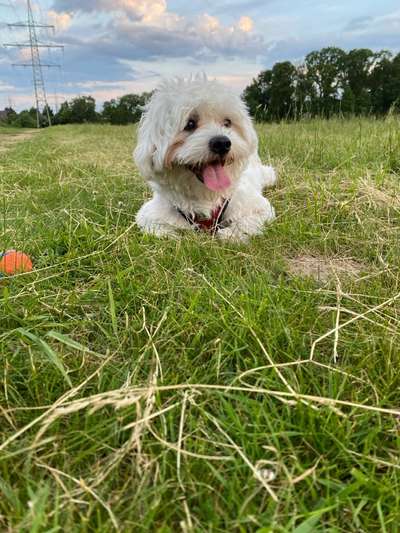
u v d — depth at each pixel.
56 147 1.52
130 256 0.40
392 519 0.16
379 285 0.34
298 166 0.78
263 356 0.26
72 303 0.33
